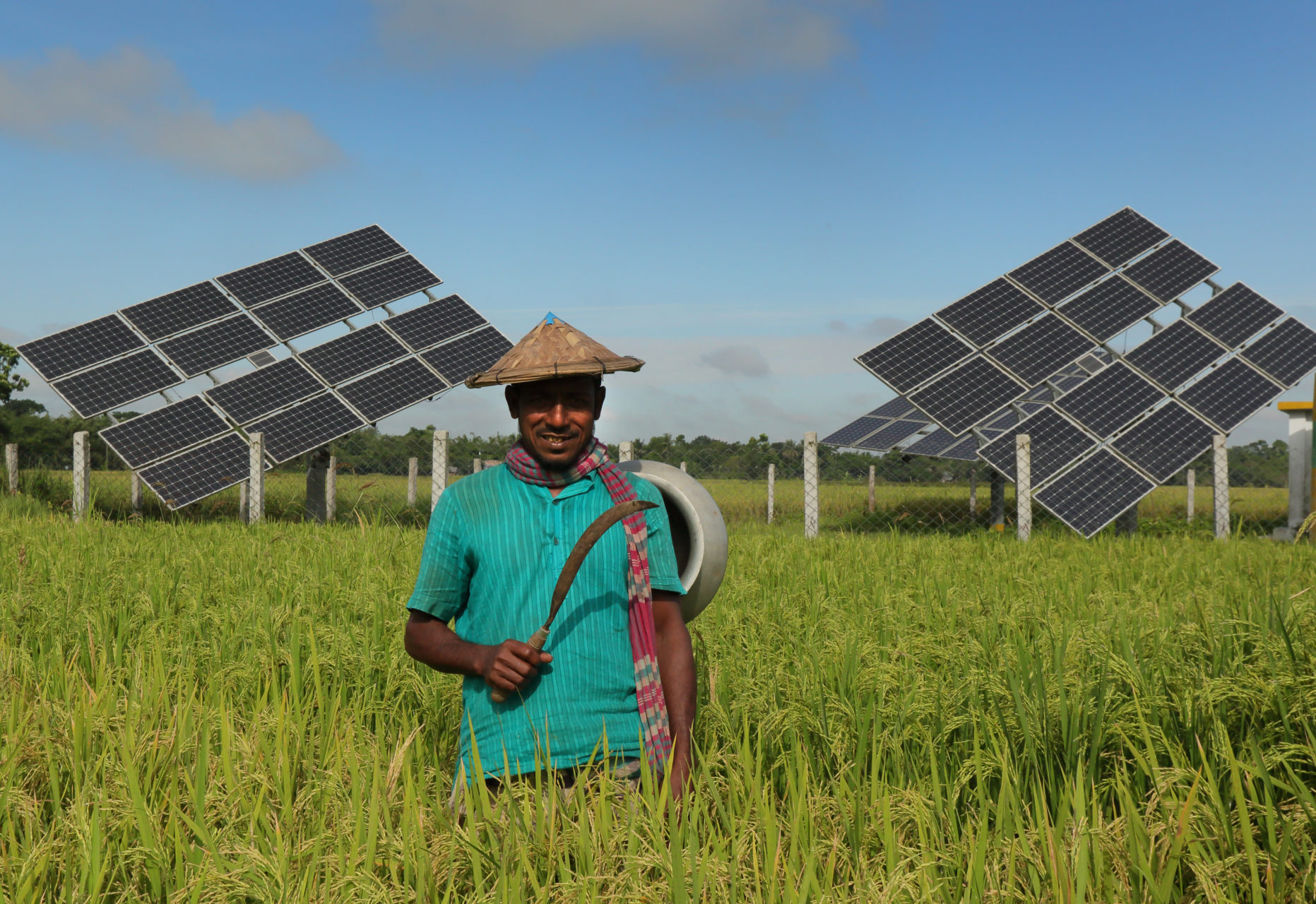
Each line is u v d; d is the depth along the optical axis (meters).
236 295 17.84
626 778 2.43
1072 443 13.32
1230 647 3.31
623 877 2.03
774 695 3.24
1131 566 7.32
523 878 2.09
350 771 2.67
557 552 2.45
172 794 2.55
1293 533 12.98
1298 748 2.31
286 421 14.80
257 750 2.78
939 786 2.66
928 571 6.98
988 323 15.84
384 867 2.28
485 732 2.47
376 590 5.12
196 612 4.94
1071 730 2.76
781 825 2.43
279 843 2.27
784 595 5.73
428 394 15.72
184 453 13.95
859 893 2.04
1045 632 4.09
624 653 2.48
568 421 2.44
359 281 18.62
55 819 2.46
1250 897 2.06
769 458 17.14
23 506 13.55
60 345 16.14
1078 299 16.09
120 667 4.04
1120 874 2.14
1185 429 13.38
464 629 2.54
